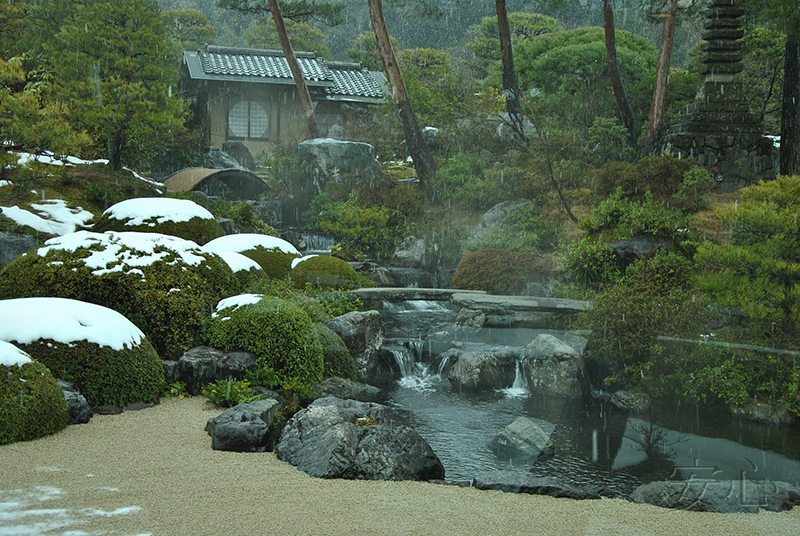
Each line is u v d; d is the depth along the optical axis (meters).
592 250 11.77
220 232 11.65
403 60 29.25
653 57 23.44
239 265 9.61
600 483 5.43
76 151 11.12
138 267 7.70
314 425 5.43
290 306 8.09
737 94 17.34
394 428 5.46
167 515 3.81
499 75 25.17
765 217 7.39
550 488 4.58
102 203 15.11
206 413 6.36
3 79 10.67
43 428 5.29
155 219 10.84
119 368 6.32
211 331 7.73
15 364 5.36
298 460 4.98
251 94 29.30
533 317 11.60
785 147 15.80
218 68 28.30
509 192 18.41
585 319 9.59
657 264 10.14
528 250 14.03
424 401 8.46
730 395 7.68
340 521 3.84
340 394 8.08
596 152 19.64
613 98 21.94
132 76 17.61
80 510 3.84
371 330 9.81
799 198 7.66
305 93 25.14
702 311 8.52
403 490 4.52
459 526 3.84
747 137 17.09
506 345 10.24
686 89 20.62
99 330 6.36
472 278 13.69
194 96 28.78
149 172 21.97
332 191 20.97
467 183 19.53
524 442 6.38
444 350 10.25
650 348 8.51
